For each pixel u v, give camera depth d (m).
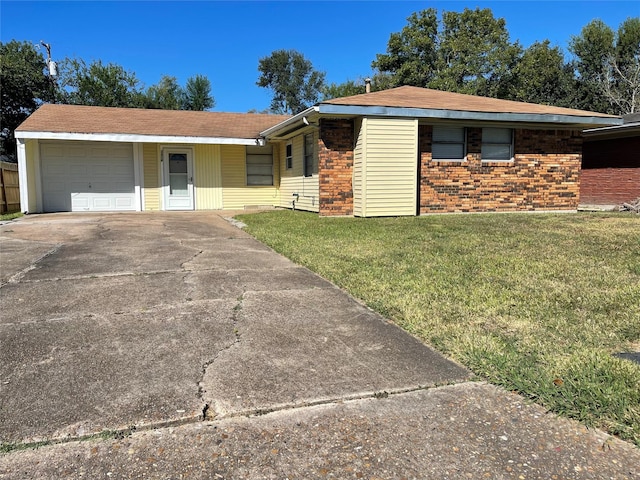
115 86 31.06
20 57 27.33
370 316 3.90
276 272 5.52
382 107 10.66
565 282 4.82
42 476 1.90
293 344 3.30
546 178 12.57
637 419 2.30
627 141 14.34
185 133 14.23
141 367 2.90
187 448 2.10
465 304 4.12
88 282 4.99
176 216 12.44
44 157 13.94
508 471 1.98
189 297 4.44
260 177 15.84
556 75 34.81
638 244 6.89
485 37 37.97
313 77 49.75
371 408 2.46
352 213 11.56
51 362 2.96
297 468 1.99
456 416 2.39
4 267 5.73
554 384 2.64
